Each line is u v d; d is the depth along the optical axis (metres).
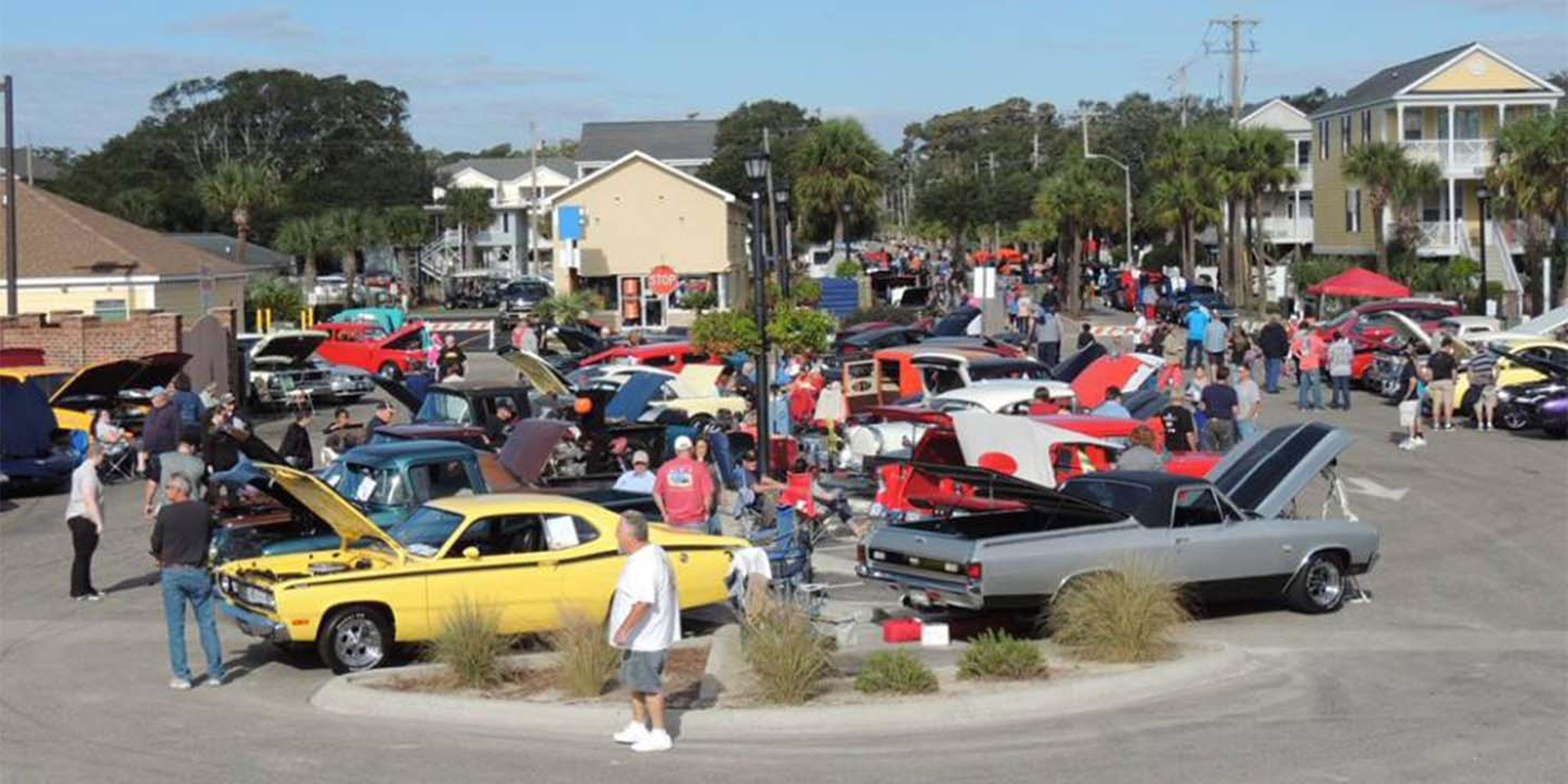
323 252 82.25
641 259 63.34
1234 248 70.31
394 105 124.88
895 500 18.09
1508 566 18.48
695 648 14.51
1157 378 27.59
